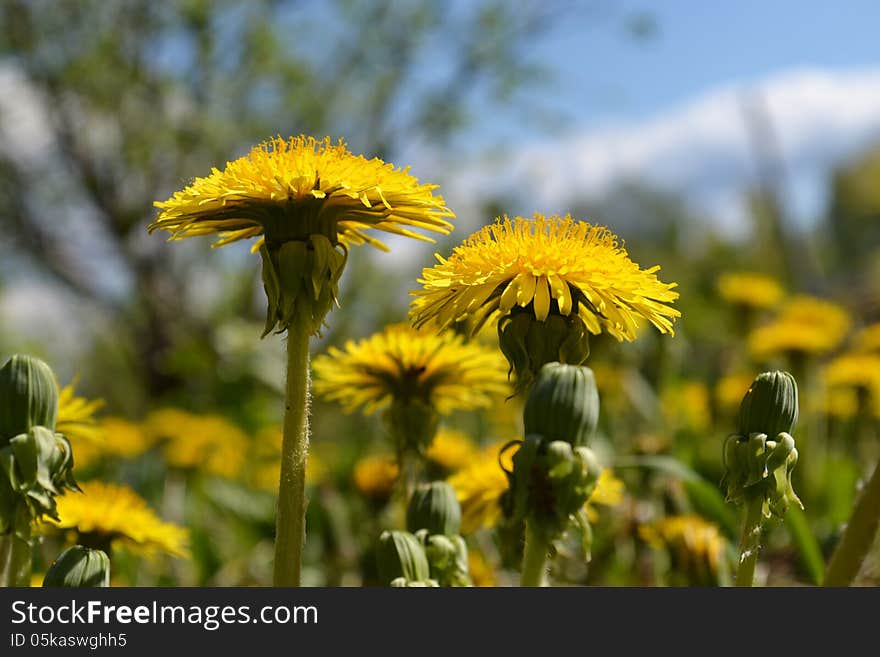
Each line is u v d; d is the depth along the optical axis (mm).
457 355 1764
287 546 1315
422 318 1392
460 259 1431
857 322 5184
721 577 1843
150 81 11344
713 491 2123
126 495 1955
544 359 1328
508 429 3922
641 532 2295
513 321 1347
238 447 4426
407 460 1774
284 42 11539
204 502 3850
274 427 4984
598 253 1376
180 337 10789
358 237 1521
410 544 1354
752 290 4484
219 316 10633
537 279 1331
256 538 3551
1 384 1167
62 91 11336
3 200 11547
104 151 11523
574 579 2418
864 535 1410
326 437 6285
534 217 1449
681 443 3578
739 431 1254
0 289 11172
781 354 3605
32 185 11664
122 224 11383
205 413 6078
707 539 1859
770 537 2469
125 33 11344
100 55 11102
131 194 11688
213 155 11516
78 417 1707
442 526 1459
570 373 1090
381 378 1781
